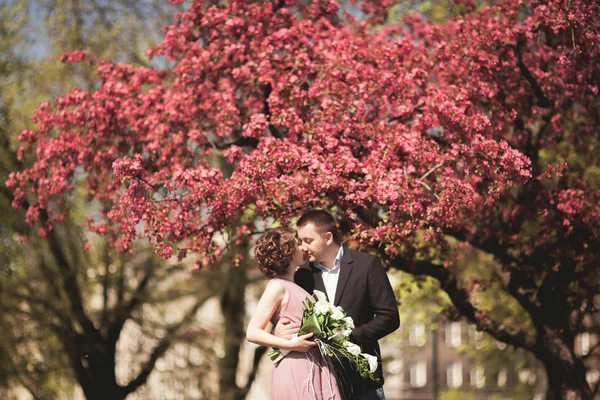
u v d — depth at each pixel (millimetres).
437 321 18734
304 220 7668
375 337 7348
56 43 19250
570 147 12734
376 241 10008
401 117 10156
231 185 9297
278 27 10844
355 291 7543
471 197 9125
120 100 11055
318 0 11156
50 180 11078
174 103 10695
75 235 20031
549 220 11367
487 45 10328
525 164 9430
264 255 7195
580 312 12430
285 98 10109
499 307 17141
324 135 9500
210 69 10859
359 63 10062
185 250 9922
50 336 21328
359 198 9180
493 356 21797
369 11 11891
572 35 9703
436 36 11234
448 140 9828
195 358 24125
